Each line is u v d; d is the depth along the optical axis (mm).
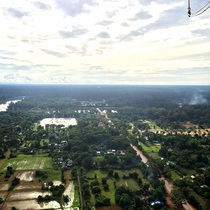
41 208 146125
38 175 188500
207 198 153000
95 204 147250
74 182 179500
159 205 144875
